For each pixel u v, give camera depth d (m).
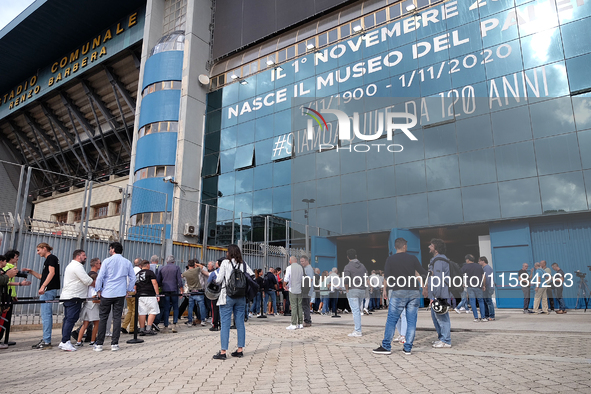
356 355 5.70
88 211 11.16
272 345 6.81
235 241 17.83
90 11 32.28
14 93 42.81
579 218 13.88
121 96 36.16
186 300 11.56
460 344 6.42
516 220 14.86
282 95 22.77
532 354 5.33
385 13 19.94
